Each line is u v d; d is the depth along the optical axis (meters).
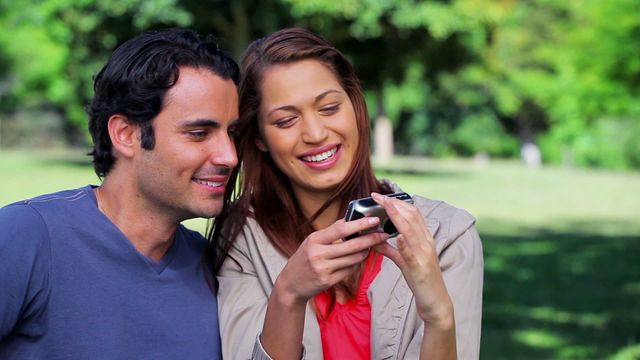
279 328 1.96
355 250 1.86
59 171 18.98
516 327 6.34
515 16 32.38
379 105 31.03
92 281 1.96
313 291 1.90
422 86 38.62
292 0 17.52
